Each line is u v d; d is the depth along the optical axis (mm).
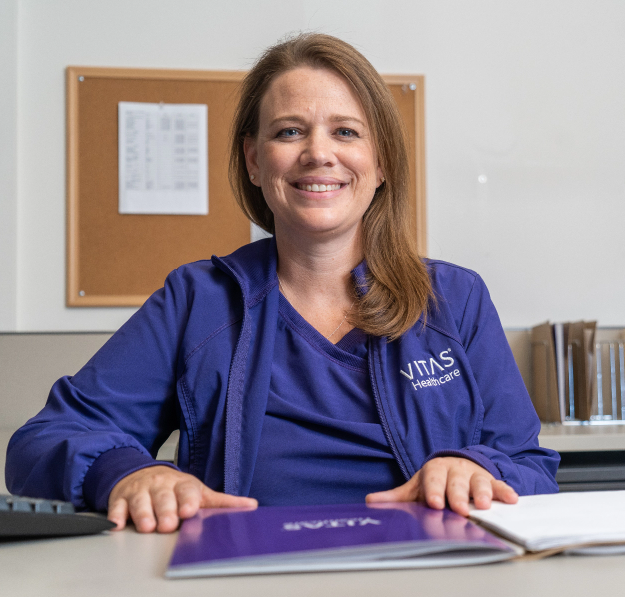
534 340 2104
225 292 1063
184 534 553
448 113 2234
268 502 936
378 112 1093
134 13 2168
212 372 999
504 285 2213
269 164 1059
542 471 971
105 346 1041
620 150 2262
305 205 1033
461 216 2215
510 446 1015
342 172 1049
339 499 941
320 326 1072
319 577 452
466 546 480
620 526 534
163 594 418
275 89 1081
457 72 2246
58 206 2119
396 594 412
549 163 2246
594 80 2271
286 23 2209
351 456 948
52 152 2121
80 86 2131
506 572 461
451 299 1095
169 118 2162
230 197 2172
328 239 1054
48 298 2104
